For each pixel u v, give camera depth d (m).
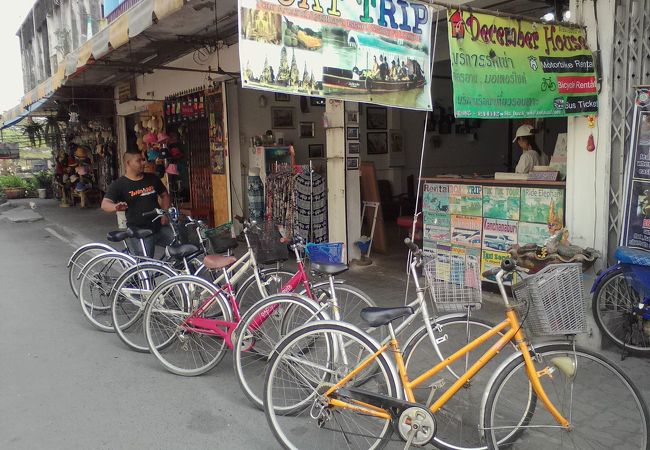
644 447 2.62
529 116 3.92
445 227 5.75
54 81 8.83
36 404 3.58
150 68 9.50
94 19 13.73
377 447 2.86
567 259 4.14
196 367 4.09
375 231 7.94
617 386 2.78
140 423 3.33
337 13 3.25
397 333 3.12
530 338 2.68
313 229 7.55
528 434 2.88
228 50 8.58
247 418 3.39
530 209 4.95
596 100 4.16
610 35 4.04
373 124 10.63
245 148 9.44
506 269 2.72
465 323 3.04
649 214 3.93
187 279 4.06
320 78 3.21
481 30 3.72
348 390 2.82
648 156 3.90
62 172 18.52
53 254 9.30
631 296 4.14
